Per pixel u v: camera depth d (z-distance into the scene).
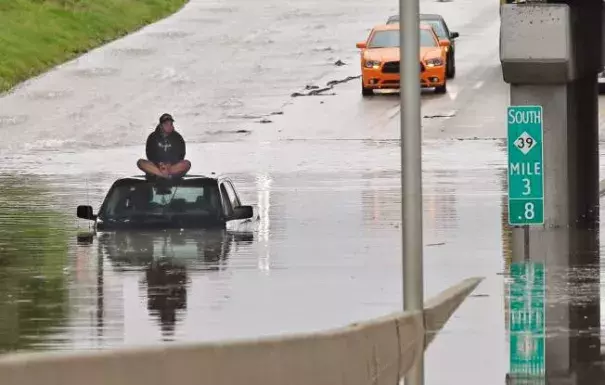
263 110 134.25
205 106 137.12
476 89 138.75
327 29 178.75
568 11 64.56
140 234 68.56
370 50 138.50
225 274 56.69
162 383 29.23
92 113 136.38
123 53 166.00
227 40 173.00
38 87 148.62
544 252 62.16
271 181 96.75
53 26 173.12
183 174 70.38
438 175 98.00
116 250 64.06
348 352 36.00
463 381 36.47
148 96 143.12
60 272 57.84
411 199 43.69
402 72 43.50
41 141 124.75
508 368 38.12
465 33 173.38
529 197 65.31
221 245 65.31
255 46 168.50
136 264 59.88
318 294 51.38
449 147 113.81
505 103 132.12
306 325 44.75
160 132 70.56
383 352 38.56
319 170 102.88
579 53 68.50
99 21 180.38
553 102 66.44
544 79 65.81
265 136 123.06
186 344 30.62
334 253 62.88
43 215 80.62
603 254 61.25
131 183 70.12
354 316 46.50
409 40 43.16
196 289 52.94
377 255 62.25
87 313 47.88
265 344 32.28
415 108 43.41
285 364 32.84
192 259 61.00
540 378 36.81
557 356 39.69
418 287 43.81
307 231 71.06
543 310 47.56
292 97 139.62
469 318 46.12
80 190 94.00
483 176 97.12
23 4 180.50
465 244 65.50
